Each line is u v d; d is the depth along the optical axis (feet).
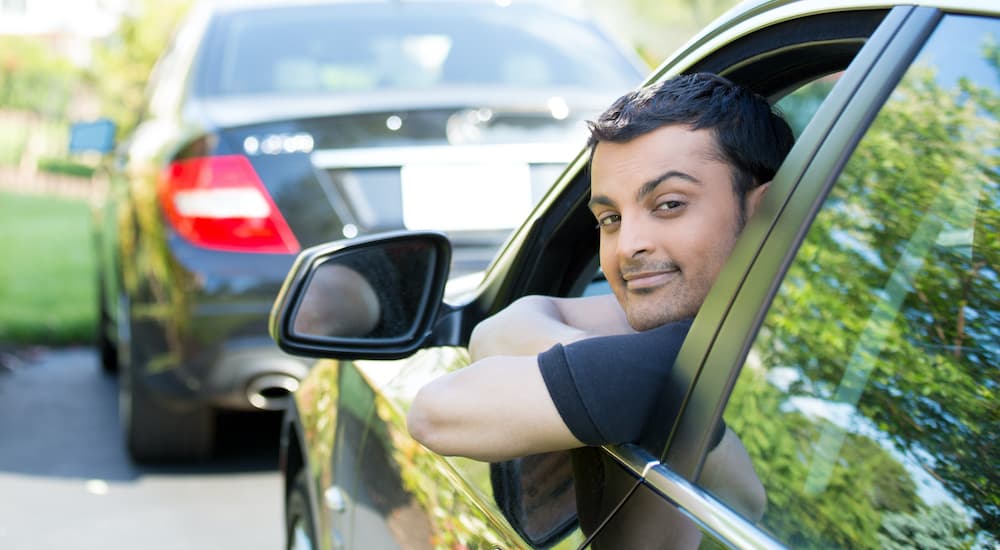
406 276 6.66
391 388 7.25
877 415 3.92
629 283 4.88
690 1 28.63
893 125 4.02
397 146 13.52
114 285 17.99
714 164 4.74
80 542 13.48
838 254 4.06
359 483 7.47
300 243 13.38
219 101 14.67
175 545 13.35
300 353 6.42
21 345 24.76
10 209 48.06
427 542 6.08
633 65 16.22
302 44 15.69
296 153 13.47
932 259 3.99
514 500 5.22
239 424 17.43
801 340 4.08
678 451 4.35
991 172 3.85
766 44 5.06
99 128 20.13
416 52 15.67
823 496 3.90
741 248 4.38
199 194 13.51
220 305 13.38
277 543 13.34
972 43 3.88
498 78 15.42
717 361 4.30
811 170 4.19
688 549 4.10
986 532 3.76
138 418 15.24
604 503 4.60
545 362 4.75
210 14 16.72
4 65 54.60
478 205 13.57
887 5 4.32
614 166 4.88
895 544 3.78
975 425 3.87
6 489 15.28
